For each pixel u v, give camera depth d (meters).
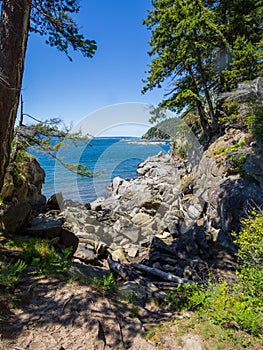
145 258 6.08
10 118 3.60
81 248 5.70
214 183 8.25
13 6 3.38
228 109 11.70
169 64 11.56
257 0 11.11
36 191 9.97
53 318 2.41
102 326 2.43
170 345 2.32
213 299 3.03
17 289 2.77
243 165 7.78
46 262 3.52
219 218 7.09
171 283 4.74
